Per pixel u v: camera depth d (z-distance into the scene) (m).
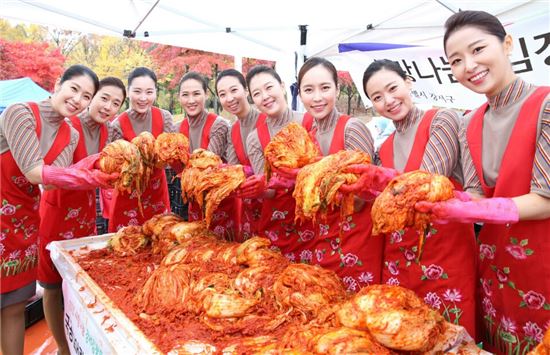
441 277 2.66
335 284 2.32
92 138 4.48
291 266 2.40
